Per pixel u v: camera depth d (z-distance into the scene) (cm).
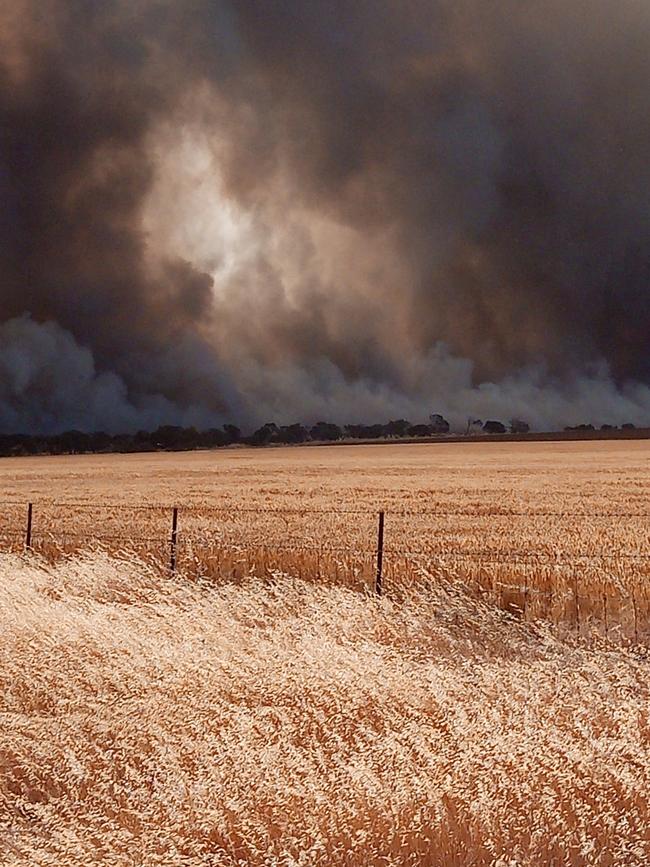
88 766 633
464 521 2661
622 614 1286
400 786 554
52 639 887
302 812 539
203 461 8950
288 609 1053
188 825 538
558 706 673
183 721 687
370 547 1931
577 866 499
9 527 2591
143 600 1169
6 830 558
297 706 699
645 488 4178
